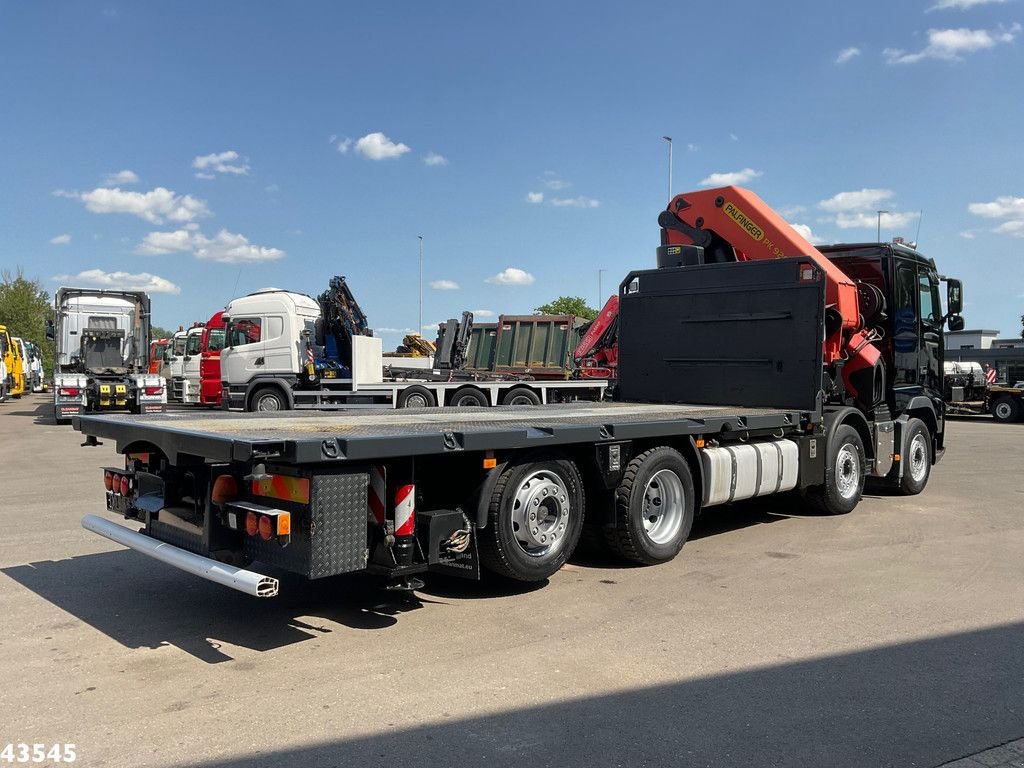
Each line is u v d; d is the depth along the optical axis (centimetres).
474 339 2300
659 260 1020
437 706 388
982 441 1930
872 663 449
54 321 2316
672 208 1022
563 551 596
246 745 347
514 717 376
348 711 382
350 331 1903
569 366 2159
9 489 1060
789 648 471
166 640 485
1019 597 579
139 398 2230
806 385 834
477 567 539
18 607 549
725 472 733
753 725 370
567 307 6562
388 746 347
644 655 459
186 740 352
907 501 998
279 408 1830
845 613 539
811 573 645
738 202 966
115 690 408
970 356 3534
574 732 361
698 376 928
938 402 1120
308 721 371
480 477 544
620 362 1009
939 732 365
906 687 416
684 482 692
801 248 915
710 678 426
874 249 1000
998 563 679
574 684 416
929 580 624
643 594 584
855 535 794
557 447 602
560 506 592
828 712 385
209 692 405
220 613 539
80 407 2177
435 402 1819
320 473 454
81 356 2270
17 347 4025
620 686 414
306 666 441
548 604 559
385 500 498
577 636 491
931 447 1095
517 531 565
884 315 988
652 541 665
